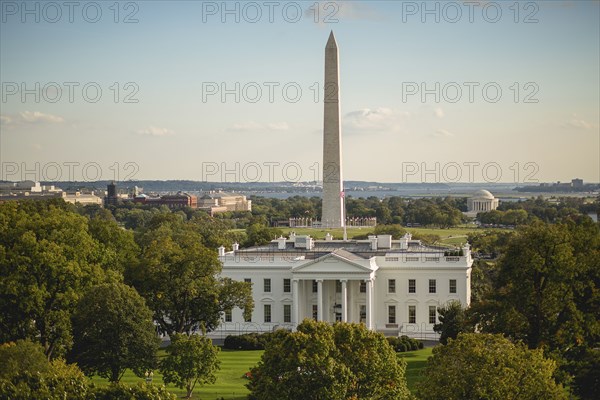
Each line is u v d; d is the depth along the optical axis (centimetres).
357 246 19825
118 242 16725
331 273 17825
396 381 9938
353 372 9831
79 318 12500
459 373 9062
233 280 17675
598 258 13162
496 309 13200
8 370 9950
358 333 10062
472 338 9475
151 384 9650
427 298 18050
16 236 13788
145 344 12331
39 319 13100
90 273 13662
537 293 12988
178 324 15912
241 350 16125
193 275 15850
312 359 9625
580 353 12000
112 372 12394
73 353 12706
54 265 13162
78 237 14212
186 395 12069
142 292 15650
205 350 11906
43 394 9069
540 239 13075
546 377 9194
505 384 8938
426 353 15500
